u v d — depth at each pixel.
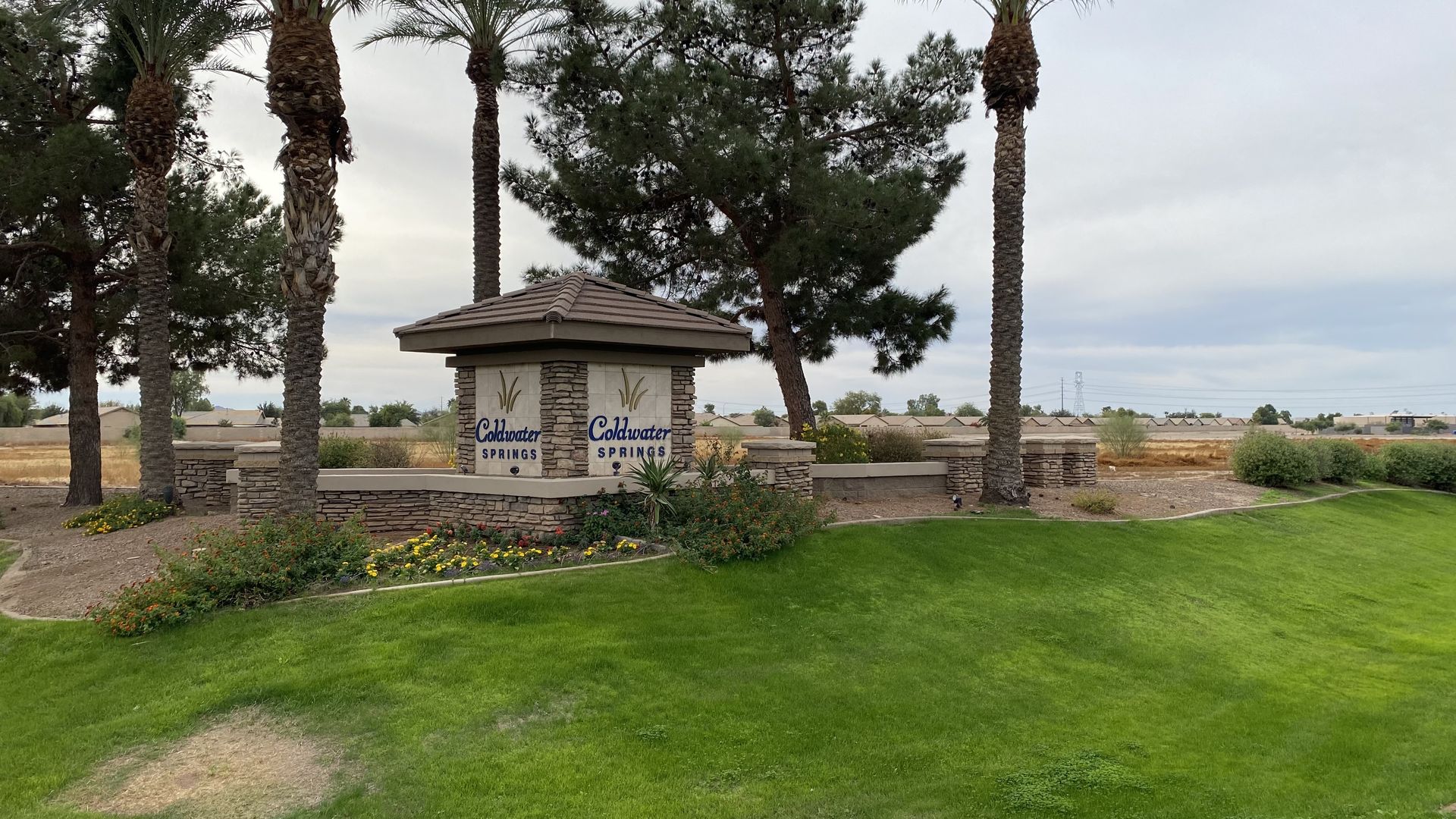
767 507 12.83
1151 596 12.09
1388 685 9.47
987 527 14.41
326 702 7.34
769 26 21.12
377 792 6.06
